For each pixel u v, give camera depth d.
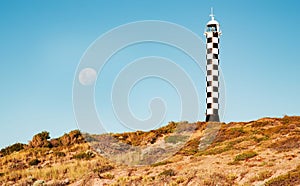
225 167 24.80
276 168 22.12
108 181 25.77
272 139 30.83
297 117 39.84
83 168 29.86
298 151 25.86
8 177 30.11
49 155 36.09
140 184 23.80
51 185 26.83
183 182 23.02
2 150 42.38
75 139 40.00
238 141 32.50
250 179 21.34
